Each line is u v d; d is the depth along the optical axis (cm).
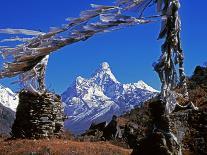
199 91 3484
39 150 2902
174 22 466
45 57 394
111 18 396
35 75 395
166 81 469
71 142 3238
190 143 2162
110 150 3102
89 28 391
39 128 3369
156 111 471
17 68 388
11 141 3191
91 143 3347
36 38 386
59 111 3469
